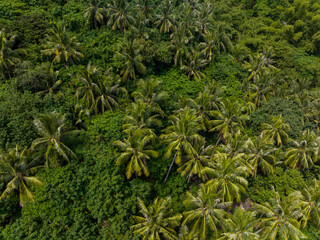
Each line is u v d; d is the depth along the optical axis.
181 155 19.62
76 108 21.02
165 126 24.69
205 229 15.91
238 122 24.27
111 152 19.28
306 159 23.03
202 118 23.16
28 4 28.36
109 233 16.00
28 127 17.75
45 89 22.06
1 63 20.70
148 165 21.25
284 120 25.92
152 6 35.12
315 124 28.02
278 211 16.30
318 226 19.33
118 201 17.05
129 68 25.67
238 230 14.40
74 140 19.56
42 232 14.73
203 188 17.14
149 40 28.91
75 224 15.62
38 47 23.84
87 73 20.91
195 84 29.11
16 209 16.33
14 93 19.64
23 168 16.16
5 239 14.63
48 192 15.85
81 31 28.61
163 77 28.92
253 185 22.75
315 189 19.61
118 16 28.56
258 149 21.36
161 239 16.39
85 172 17.75
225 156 17.92
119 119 21.17
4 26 23.72
